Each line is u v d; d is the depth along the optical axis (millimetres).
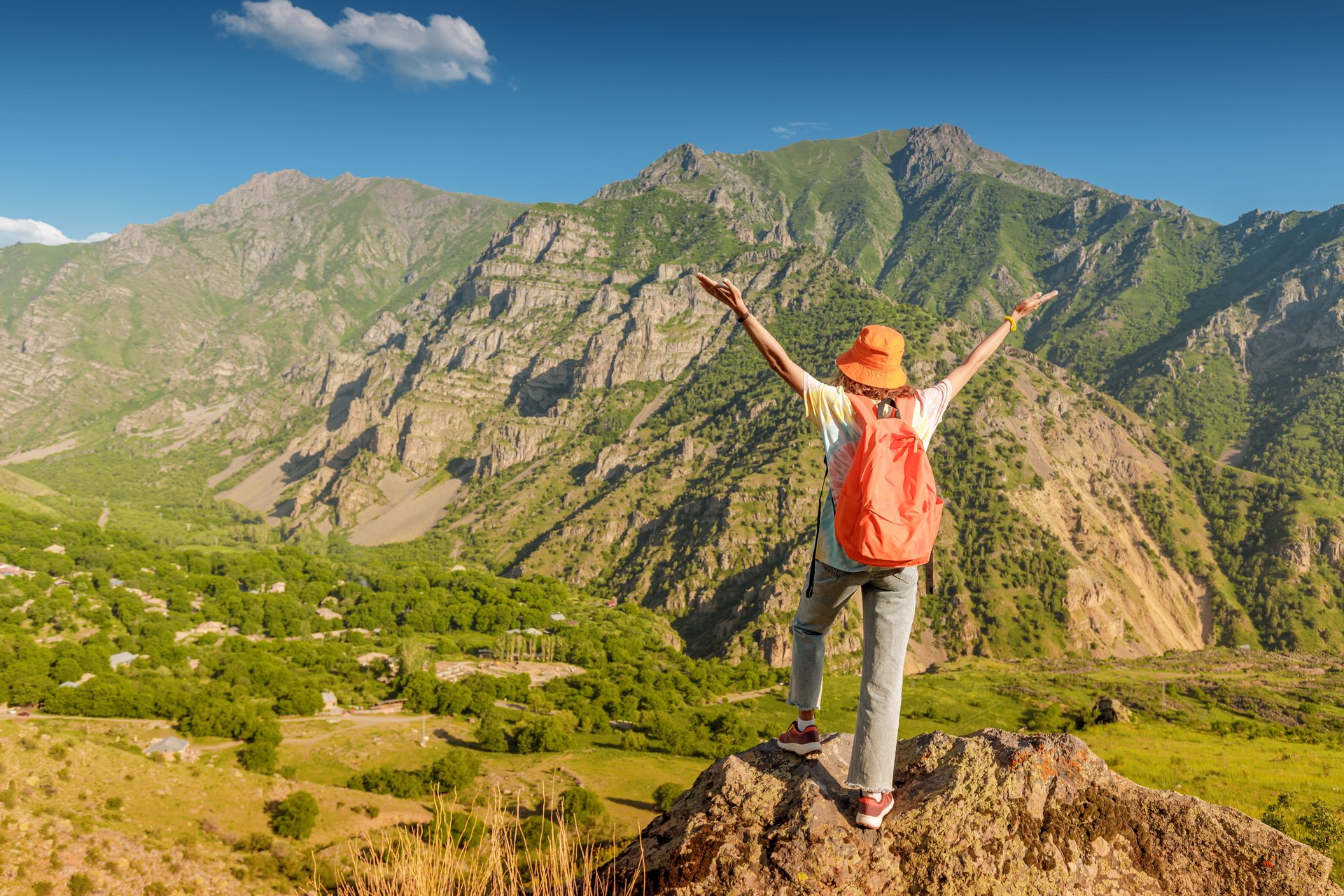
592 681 132875
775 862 4324
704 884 4352
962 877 4199
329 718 104438
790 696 4996
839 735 5363
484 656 158875
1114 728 69875
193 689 110750
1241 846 4508
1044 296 4934
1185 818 4613
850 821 4477
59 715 92125
